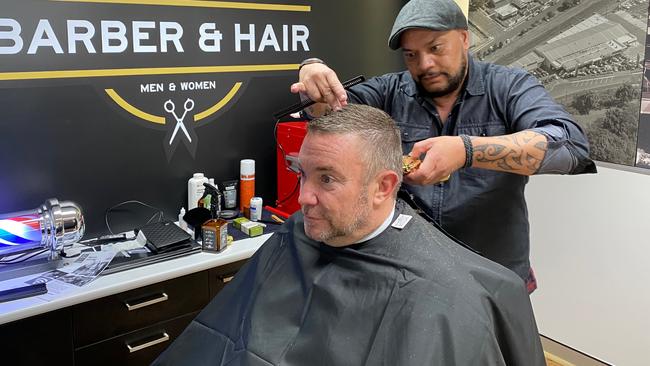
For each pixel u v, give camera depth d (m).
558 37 2.24
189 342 1.26
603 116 2.16
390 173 1.08
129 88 1.99
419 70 1.45
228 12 2.16
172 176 2.16
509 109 1.48
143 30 1.98
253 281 1.27
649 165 2.05
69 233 1.73
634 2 1.99
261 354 1.12
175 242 1.85
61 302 1.54
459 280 1.04
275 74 2.35
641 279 2.16
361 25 2.56
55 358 1.61
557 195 2.37
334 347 1.07
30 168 1.84
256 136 2.35
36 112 1.82
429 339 0.98
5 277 1.64
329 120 1.05
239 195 2.34
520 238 1.54
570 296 2.40
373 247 1.12
